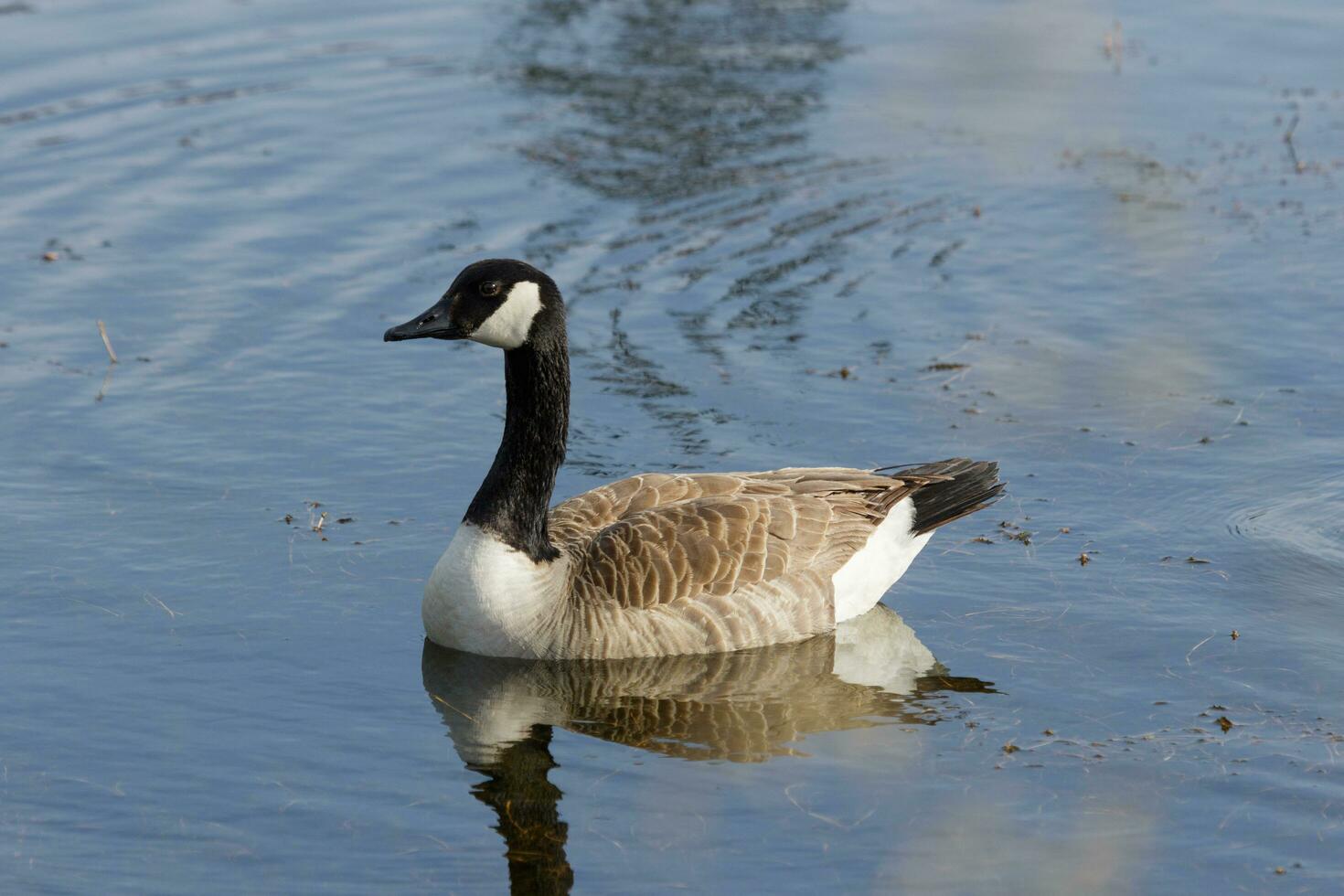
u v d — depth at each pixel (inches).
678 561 500.7
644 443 642.2
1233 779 427.5
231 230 842.2
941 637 514.3
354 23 1170.6
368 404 684.7
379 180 912.3
